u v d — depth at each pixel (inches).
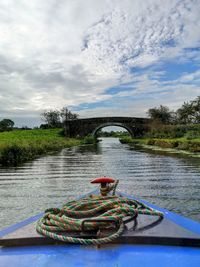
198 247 96.6
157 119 2758.4
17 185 414.6
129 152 1188.5
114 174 520.7
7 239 99.7
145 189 368.5
